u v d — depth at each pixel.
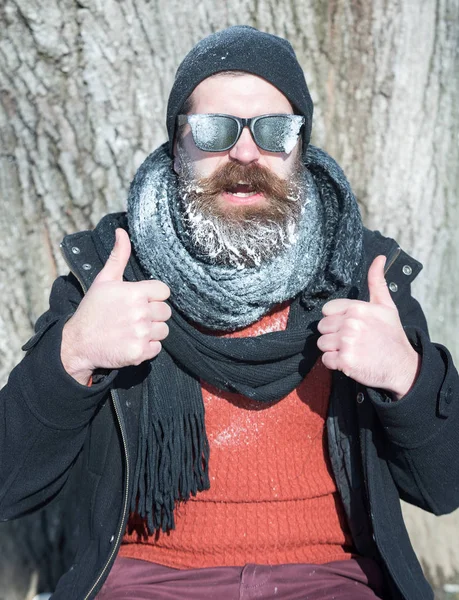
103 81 2.85
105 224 2.28
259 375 2.05
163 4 2.84
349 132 3.06
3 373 2.90
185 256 2.10
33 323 2.93
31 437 1.92
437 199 3.12
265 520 2.04
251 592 1.94
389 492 2.07
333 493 2.12
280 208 2.09
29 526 2.93
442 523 3.17
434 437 1.91
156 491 2.01
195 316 2.09
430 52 3.04
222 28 2.90
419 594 2.00
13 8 2.74
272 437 2.09
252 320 2.12
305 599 1.94
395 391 1.88
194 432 2.04
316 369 2.12
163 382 2.05
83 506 2.12
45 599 2.71
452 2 3.01
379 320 1.87
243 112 2.05
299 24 2.96
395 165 3.08
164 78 2.89
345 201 2.23
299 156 2.20
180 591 1.96
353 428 2.07
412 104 3.05
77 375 1.88
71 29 2.79
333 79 3.03
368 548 2.09
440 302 3.17
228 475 2.05
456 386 1.94
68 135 2.87
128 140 2.91
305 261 2.14
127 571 2.04
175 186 2.19
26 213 2.89
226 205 2.08
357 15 2.98
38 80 2.81
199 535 2.04
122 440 1.99
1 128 2.83
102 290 1.84
